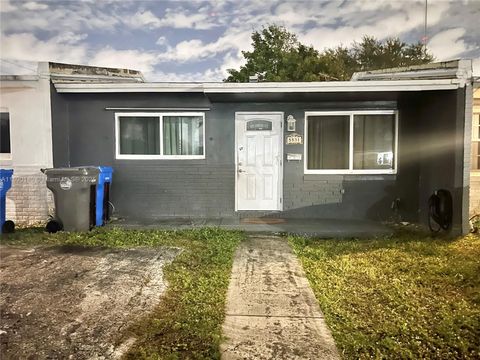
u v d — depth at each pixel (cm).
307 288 405
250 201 799
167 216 796
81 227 661
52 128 742
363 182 783
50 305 363
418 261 495
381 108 771
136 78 970
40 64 727
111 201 797
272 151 793
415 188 774
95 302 370
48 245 579
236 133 789
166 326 321
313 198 790
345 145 787
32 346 291
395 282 418
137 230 670
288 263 491
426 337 300
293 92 702
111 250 550
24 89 734
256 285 414
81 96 784
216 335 302
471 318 330
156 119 793
